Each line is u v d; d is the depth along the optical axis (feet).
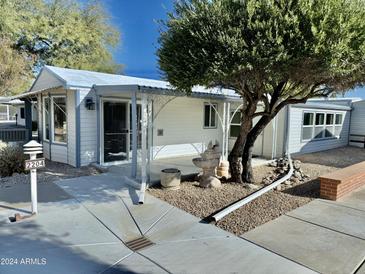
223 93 30.63
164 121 33.30
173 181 19.99
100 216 15.19
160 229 13.76
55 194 18.79
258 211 16.15
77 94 26.45
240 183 21.76
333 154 42.27
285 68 14.60
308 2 13.97
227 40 14.15
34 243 12.02
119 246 12.01
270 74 15.17
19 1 61.36
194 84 16.15
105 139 28.53
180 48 15.98
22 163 24.62
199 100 36.99
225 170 24.09
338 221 14.88
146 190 19.85
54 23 68.74
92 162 28.17
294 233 13.34
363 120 53.16
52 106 29.86
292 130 38.34
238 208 16.46
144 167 20.35
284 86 20.16
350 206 17.31
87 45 75.97
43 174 24.30
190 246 12.05
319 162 34.81
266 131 36.70
